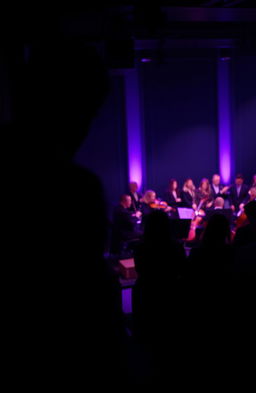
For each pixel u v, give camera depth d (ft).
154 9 16.94
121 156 32.68
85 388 1.39
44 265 1.32
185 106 33.81
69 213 1.34
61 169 1.37
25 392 1.32
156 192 33.76
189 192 29.63
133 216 26.37
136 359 5.61
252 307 9.80
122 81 31.94
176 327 9.62
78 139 1.53
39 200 1.32
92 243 1.39
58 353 1.34
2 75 16.14
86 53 1.45
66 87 1.40
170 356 8.76
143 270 10.26
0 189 1.32
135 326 10.22
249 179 35.70
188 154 34.30
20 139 1.40
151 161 33.40
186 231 19.31
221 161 35.06
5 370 1.31
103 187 1.47
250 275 9.91
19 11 15.79
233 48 28.84
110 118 32.12
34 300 1.31
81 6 16.76
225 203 30.07
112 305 1.49
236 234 14.76
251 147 35.53
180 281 10.10
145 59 27.96
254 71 34.73
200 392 7.84
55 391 1.34
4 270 1.31
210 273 9.95
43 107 1.40
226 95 34.35
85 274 1.37
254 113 35.22
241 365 8.73
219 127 34.68
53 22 16.44
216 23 26.63
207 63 33.88
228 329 9.53
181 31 25.59
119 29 19.66
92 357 1.40
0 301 1.30
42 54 1.41
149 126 33.09
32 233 1.31
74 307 1.36
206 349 9.24
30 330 1.32
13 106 1.47
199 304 9.99
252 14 19.52
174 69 33.14
